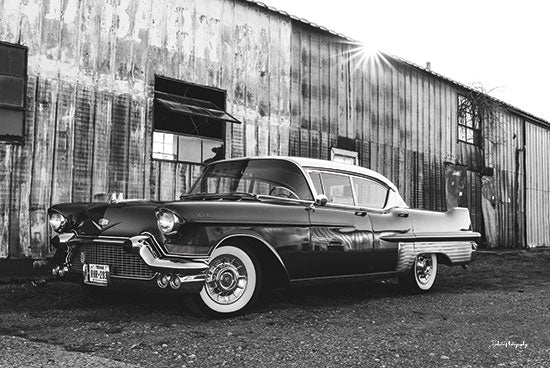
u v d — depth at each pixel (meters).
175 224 3.84
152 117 7.91
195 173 8.45
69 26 7.05
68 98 7.00
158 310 4.42
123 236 4.03
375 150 11.98
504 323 4.18
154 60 7.96
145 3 7.88
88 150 7.16
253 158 5.19
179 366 2.85
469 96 14.98
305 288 5.96
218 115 8.38
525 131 17.42
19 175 6.54
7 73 6.52
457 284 6.84
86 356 2.96
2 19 6.46
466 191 14.78
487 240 15.39
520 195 17.02
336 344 3.38
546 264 10.12
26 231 6.55
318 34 10.70
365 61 11.84
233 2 9.10
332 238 4.84
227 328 3.81
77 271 4.37
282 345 3.33
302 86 10.30
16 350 3.07
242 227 4.20
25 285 5.76
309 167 4.98
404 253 5.57
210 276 4.10
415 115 13.22
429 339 3.56
